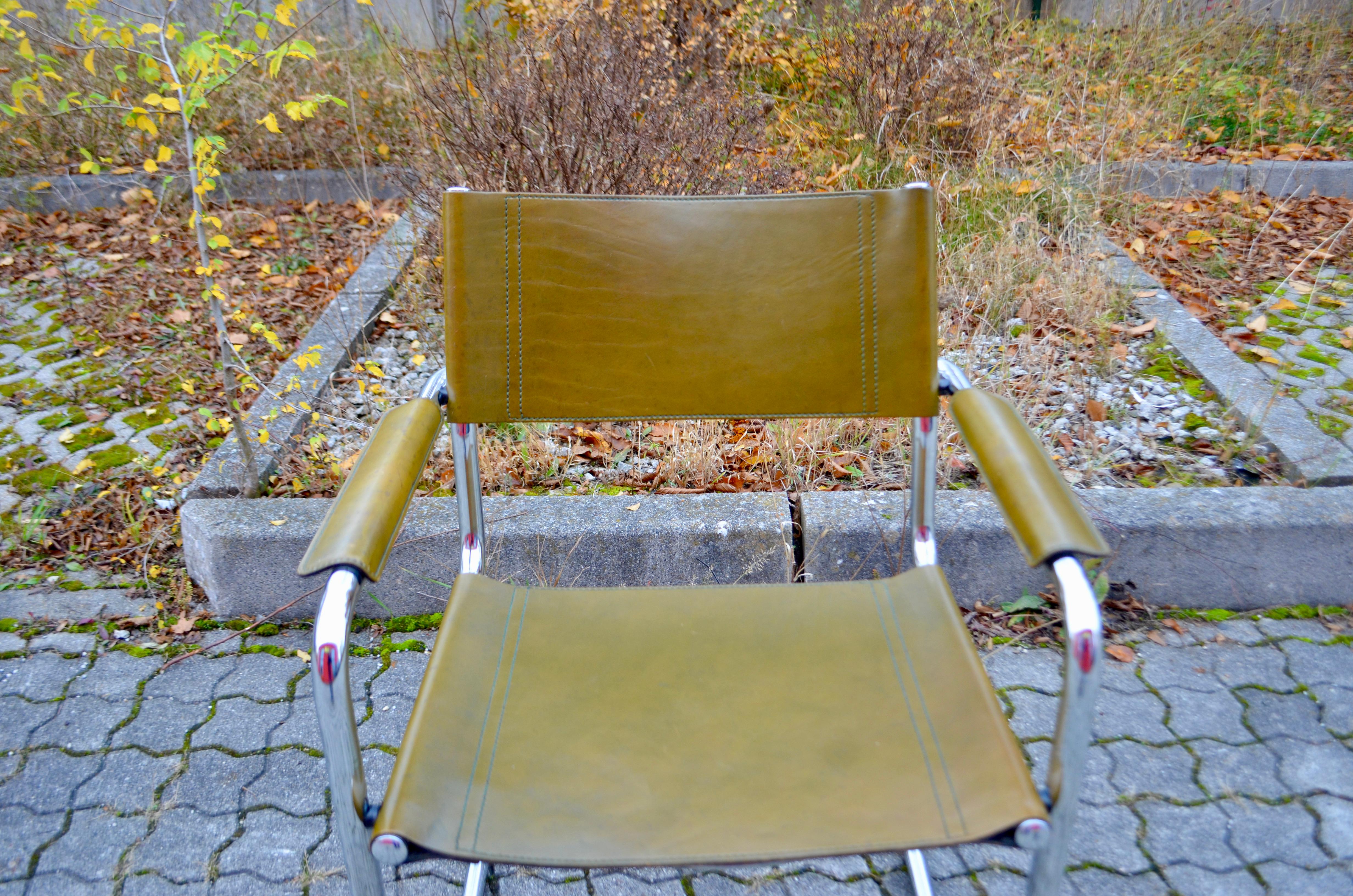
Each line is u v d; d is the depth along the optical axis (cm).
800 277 134
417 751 101
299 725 191
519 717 110
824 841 94
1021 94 468
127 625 217
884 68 429
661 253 134
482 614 125
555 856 93
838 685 115
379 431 115
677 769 103
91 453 280
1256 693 194
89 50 220
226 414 295
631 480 251
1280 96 521
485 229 131
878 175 401
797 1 488
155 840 165
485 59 344
